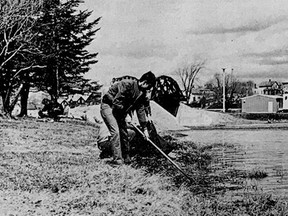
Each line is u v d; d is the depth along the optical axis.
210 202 7.74
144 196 7.76
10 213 6.48
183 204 7.36
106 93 10.71
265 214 7.19
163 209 7.00
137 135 12.55
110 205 7.06
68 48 43.47
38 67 37.06
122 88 10.44
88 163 11.05
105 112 10.72
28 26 35.12
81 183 8.52
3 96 31.83
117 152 10.81
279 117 63.75
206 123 50.97
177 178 9.80
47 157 12.14
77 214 6.55
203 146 19.86
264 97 88.56
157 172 10.27
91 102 66.81
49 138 18.11
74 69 46.12
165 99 42.34
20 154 12.73
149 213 6.72
